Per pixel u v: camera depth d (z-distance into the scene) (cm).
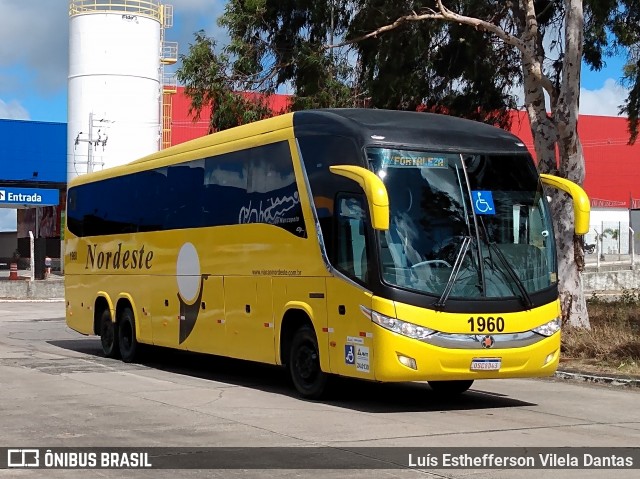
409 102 2344
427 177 1111
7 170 5512
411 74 2256
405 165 1105
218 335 1415
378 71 2242
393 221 1079
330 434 952
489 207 1127
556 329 1138
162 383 1405
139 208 1705
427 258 1078
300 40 2255
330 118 1180
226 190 1405
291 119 1255
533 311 1113
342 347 1117
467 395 1286
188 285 1507
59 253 6556
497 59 2280
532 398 1257
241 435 945
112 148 5259
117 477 760
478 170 1141
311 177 1191
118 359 1805
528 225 1150
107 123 5247
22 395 1248
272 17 2261
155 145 5412
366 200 1084
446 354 1058
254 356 1316
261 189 1306
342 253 1123
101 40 5250
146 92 5344
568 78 1761
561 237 1789
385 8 2114
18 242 7681
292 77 2300
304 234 1197
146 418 1053
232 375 1535
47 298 4178
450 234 1097
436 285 1070
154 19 5378
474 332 1073
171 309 1569
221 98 2270
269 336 1275
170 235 1577
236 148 1384
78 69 5288
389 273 1061
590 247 4900
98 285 1867
